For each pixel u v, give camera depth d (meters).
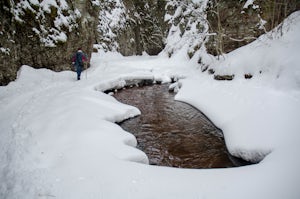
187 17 22.11
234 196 3.51
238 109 7.71
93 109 7.98
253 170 4.17
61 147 5.18
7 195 3.88
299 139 4.99
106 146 5.32
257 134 5.91
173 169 4.38
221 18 13.50
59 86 11.27
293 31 9.71
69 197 3.62
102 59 20.20
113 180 3.97
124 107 9.17
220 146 6.79
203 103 9.74
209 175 4.11
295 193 3.46
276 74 8.60
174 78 15.48
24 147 5.25
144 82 15.28
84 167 4.37
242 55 11.08
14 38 11.73
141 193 3.66
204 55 14.95
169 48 23.14
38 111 7.53
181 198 3.53
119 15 24.52
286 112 6.17
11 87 10.74
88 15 16.72
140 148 6.83
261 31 11.66
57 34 13.68
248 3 12.06
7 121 6.96
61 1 14.23
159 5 27.09
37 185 3.95
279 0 10.73
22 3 12.20
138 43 27.41
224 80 11.04
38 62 13.00
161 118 9.05
